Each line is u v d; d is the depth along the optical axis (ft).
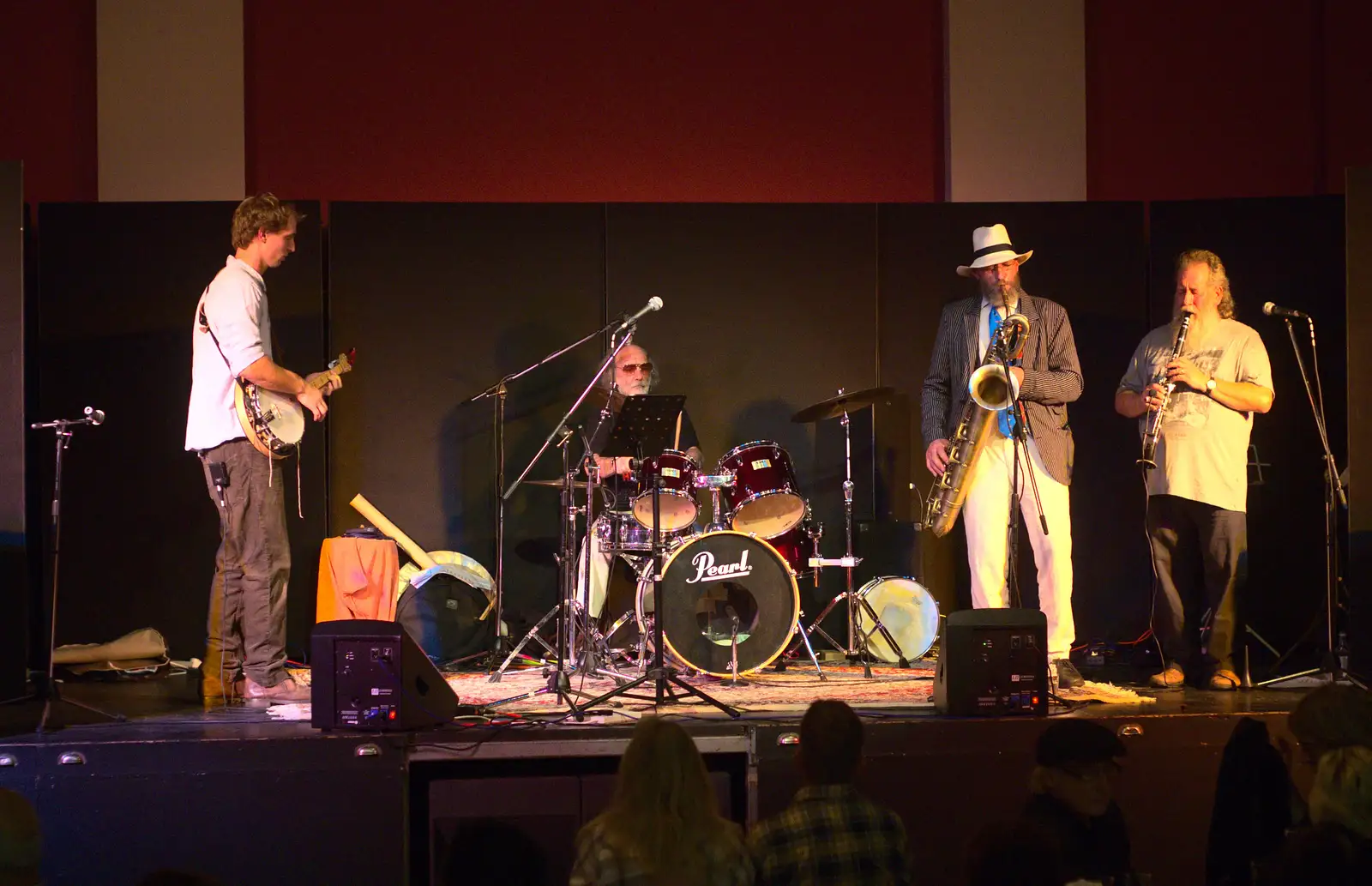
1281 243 21.70
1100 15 23.04
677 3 23.07
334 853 14.32
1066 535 17.58
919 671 19.45
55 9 22.33
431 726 14.79
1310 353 21.57
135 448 21.27
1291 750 15.14
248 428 16.22
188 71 22.24
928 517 18.78
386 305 21.91
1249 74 23.17
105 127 22.11
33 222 22.02
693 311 22.25
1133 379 18.37
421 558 21.17
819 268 22.36
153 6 22.22
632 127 23.06
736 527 18.81
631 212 22.20
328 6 22.71
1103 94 23.09
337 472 21.79
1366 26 22.99
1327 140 23.08
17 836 9.88
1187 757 15.15
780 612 17.78
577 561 20.47
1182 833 15.08
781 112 23.18
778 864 11.14
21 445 16.71
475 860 14.69
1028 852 8.83
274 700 16.75
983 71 22.90
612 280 22.12
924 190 23.09
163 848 14.19
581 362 22.13
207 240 21.49
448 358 21.99
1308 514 21.49
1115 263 22.15
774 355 22.34
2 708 16.87
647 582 18.19
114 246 21.39
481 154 22.88
